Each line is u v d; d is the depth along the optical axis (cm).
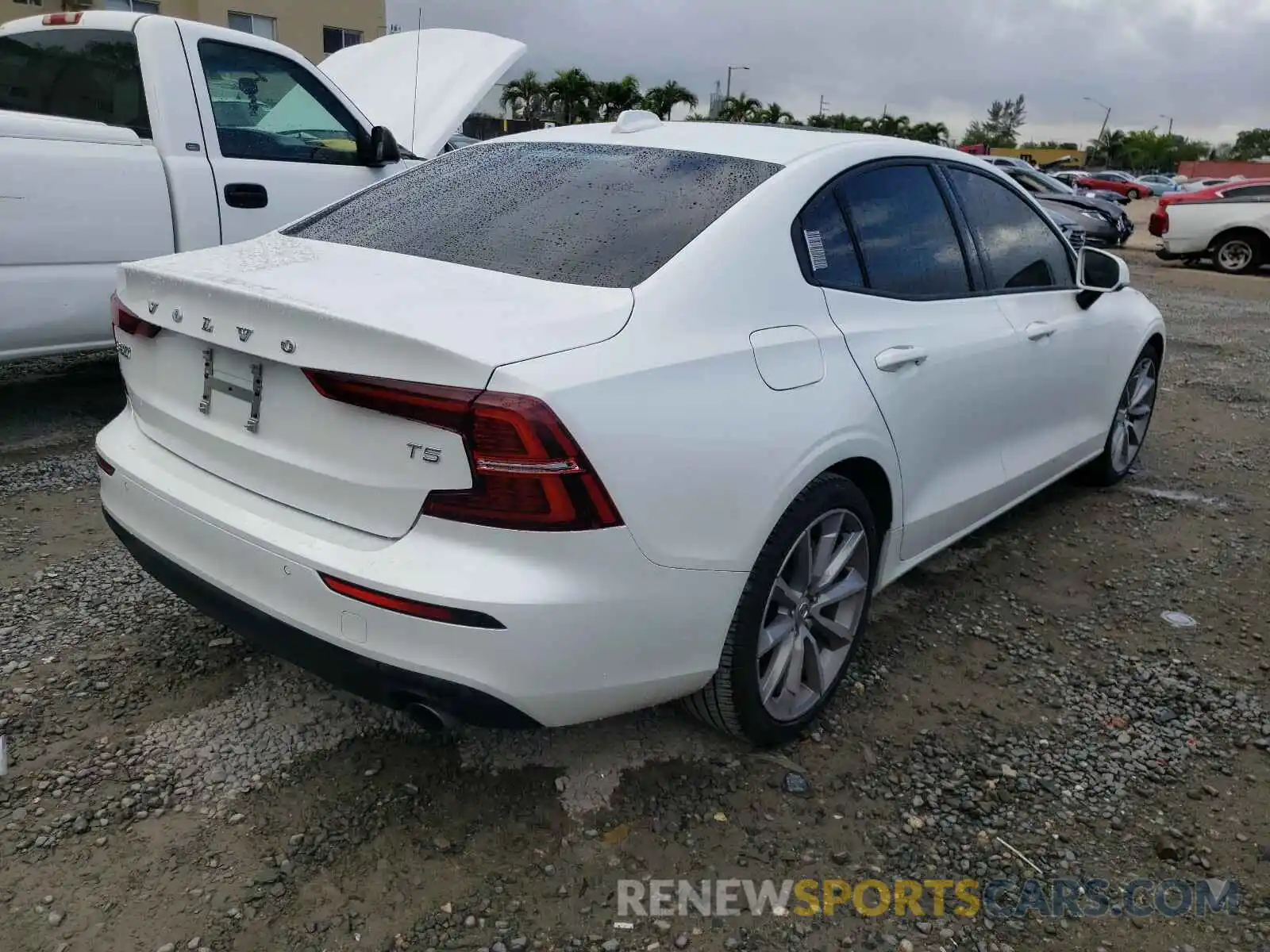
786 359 258
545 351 211
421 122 666
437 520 207
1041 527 460
